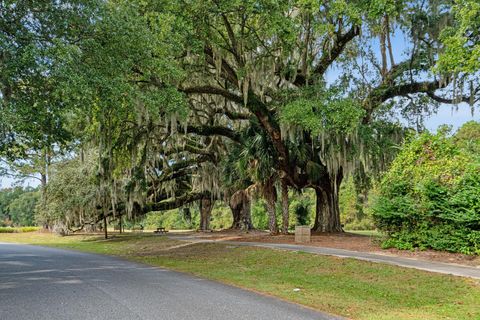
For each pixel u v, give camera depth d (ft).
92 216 116.47
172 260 57.72
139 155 98.53
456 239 43.75
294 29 59.93
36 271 44.70
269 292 32.53
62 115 51.16
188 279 39.40
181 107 55.88
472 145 51.93
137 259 61.11
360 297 30.55
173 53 54.70
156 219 227.40
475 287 30.66
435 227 46.09
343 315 24.79
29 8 43.06
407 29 71.00
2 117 38.01
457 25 59.77
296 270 43.27
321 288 34.35
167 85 55.01
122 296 29.19
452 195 43.68
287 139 73.72
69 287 33.22
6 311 24.07
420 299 29.32
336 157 69.77
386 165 74.64
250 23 66.39
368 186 89.92
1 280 37.35
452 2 63.52
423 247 46.91
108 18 44.39
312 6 57.77
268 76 72.28
